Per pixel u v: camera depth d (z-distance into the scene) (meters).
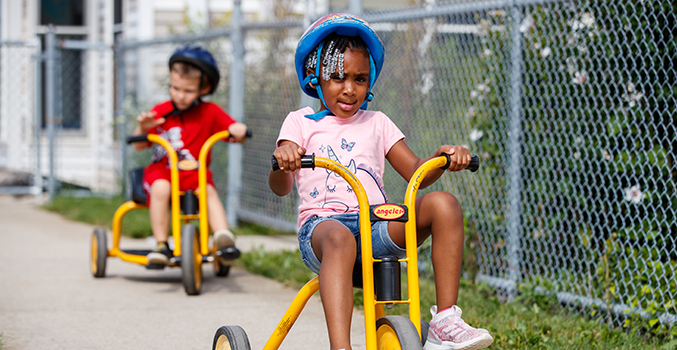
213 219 4.64
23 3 11.08
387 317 2.21
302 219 2.58
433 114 4.88
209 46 7.67
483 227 4.41
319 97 2.65
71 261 5.46
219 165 7.66
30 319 3.71
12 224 7.33
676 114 3.49
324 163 2.21
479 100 4.46
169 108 4.83
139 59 9.15
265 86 6.80
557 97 4.03
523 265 4.14
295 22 6.15
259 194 6.90
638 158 3.54
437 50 4.86
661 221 3.50
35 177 9.34
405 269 4.73
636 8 3.61
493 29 4.38
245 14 9.94
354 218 2.44
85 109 11.32
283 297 4.33
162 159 4.77
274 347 2.50
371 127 2.65
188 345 3.29
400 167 2.64
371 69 2.59
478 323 3.40
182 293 4.45
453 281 2.31
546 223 4.04
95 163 11.20
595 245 3.85
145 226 6.74
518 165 4.14
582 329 3.44
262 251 5.56
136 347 3.24
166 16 9.99
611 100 3.67
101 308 3.99
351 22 2.49
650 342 3.37
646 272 3.47
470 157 2.34
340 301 2.13
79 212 7.84
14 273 4.94
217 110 4.90
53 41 8.93
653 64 3.47
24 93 10.93
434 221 2.34
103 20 11.11
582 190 3.83
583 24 3.82
